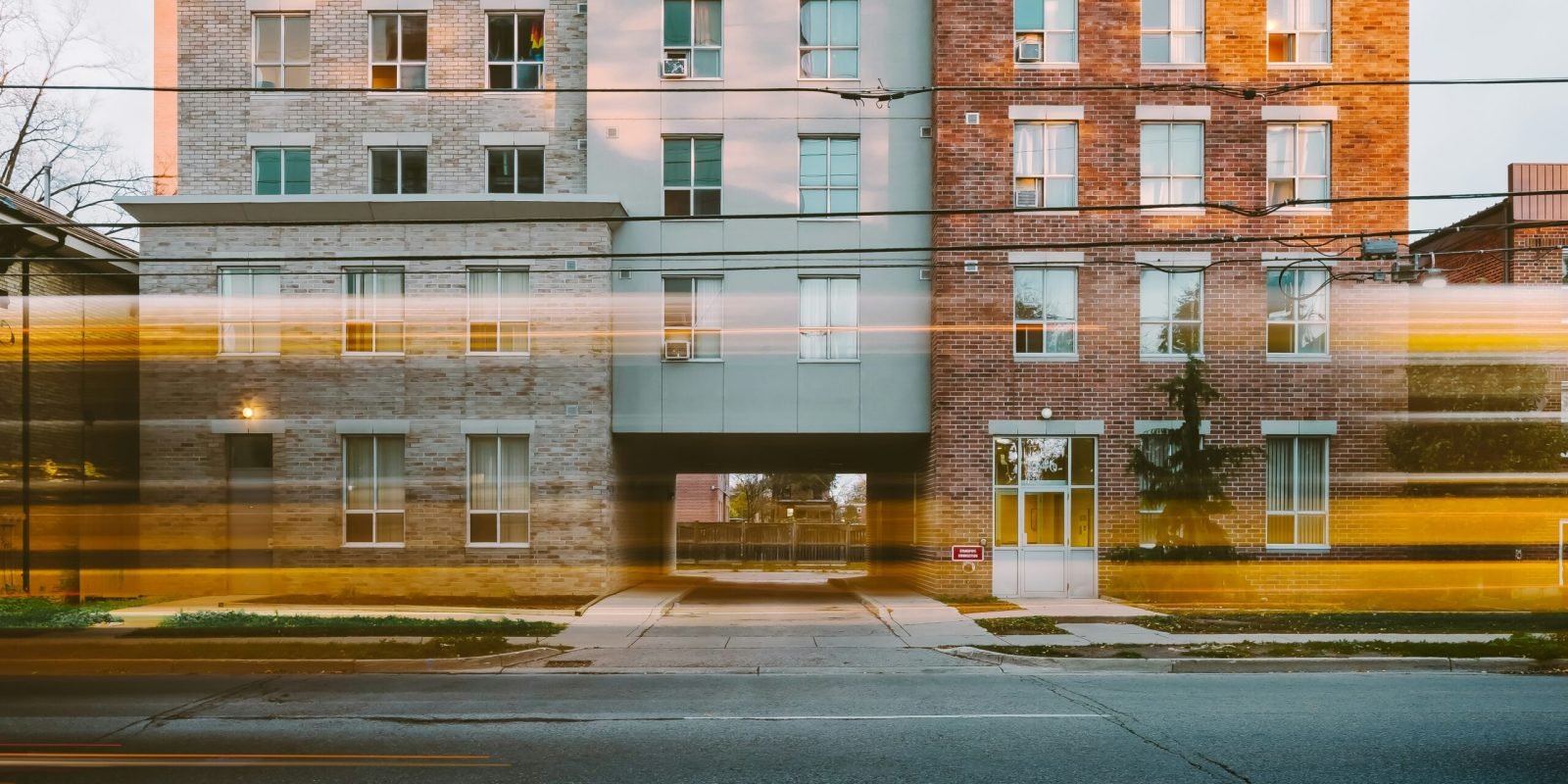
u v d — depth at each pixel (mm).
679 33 23859
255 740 9320
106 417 23172
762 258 23547
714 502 58906
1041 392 22797
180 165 24125
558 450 22703
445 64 24391
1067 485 22859
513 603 21438
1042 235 22891
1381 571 22531
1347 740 9211
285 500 22859
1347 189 22906
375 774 8031
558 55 24438
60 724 10102
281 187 24219
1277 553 22469
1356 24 23016
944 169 22891
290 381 22953
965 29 22984
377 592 22734
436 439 22828
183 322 22984
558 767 8258
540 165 24406
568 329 22844
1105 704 11180
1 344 20766
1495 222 23719
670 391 23422
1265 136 23000
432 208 22656
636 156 23641
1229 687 12414
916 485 25734
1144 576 21953
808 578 34125
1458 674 13570
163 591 22766
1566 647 14508
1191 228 22875
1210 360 22797
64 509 22391
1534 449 22484
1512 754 8680
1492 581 22328
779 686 12633
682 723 10094
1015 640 15984
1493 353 22969
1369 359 22859
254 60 24344
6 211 20562
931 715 10492
